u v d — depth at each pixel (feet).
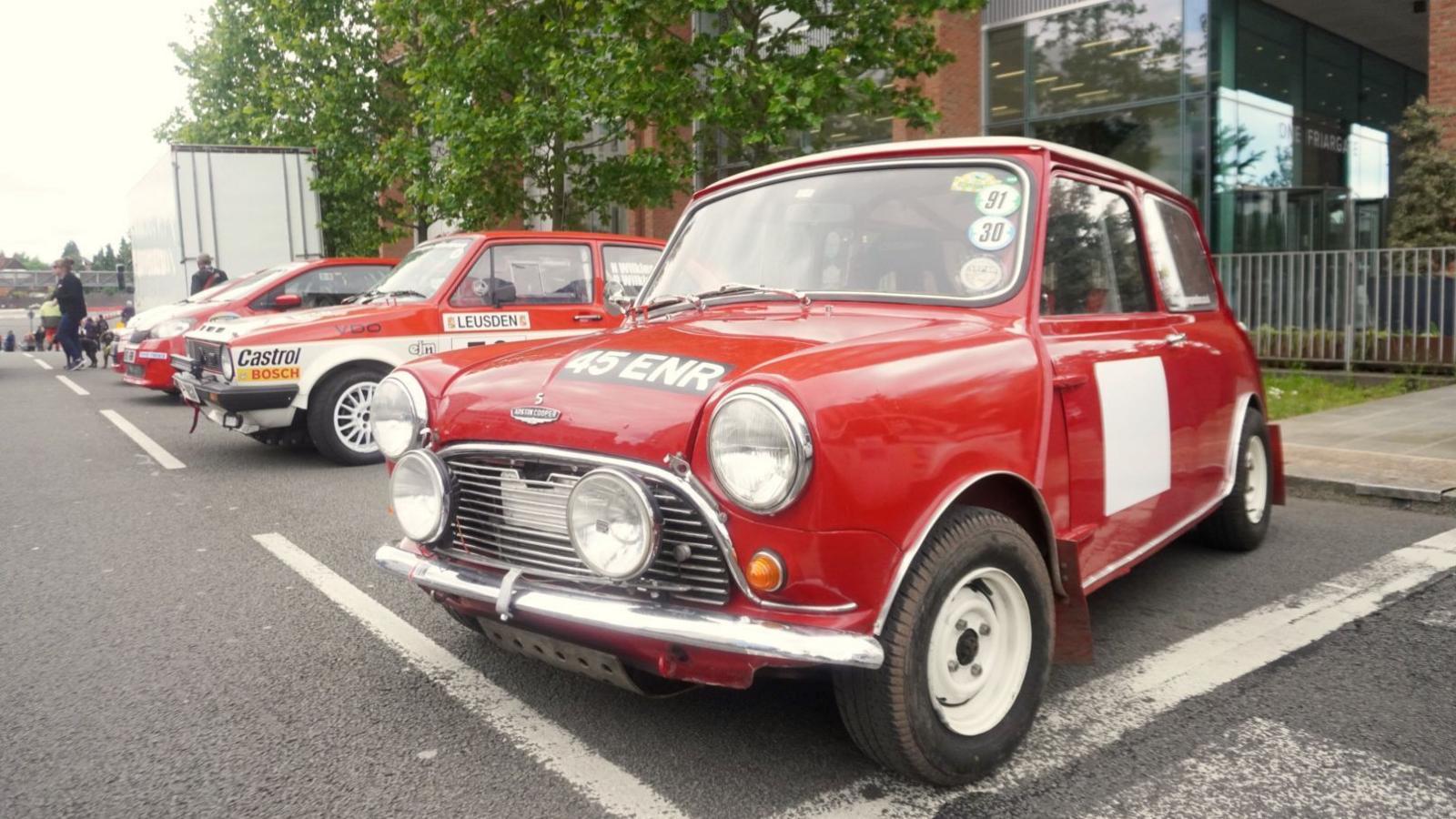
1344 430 27.76
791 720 10.87
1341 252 40.24
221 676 12.34
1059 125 52.54
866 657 8.09
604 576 8.90
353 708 11.35
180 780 9.76
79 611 14.96
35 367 68.23
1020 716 9.67
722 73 33.81
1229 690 11.52
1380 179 64.85
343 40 62.23
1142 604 14.55
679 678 9.03
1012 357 9.96
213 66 78.79
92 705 11.54
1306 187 54.80
